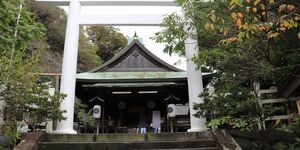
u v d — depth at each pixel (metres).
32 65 5.50
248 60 5.06
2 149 5.02
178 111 14.56
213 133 5.89
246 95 5.64
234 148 5.15
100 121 12.94
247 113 5.71
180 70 13.55
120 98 13.96
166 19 6.42
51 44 25.70
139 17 8.11
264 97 6.73
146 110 14.46
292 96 6.07
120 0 8.22
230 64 5.30
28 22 6.57
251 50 5.00
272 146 5.46
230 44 5.26
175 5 8.27
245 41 4.95
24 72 5.16
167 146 5.57
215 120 5.55
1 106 5.31
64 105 7.17
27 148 5.00
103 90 12.70
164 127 13.51
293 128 5.66
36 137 5.48
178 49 7.41
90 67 27.20
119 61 13.72
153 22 8.11
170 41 6.36
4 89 5.02
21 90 5.09
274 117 6.35
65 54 7.61
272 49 5.36
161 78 12.13
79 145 5.48
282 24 3.51
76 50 7.73
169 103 13.11
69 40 7.70
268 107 5.50
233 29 4.51
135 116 14.66
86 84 12.32
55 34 26.17
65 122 7.09
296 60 5.60
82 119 14.06
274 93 6.74
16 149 4.94
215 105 5.77
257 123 5.64
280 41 5.33
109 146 5.50
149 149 5.43
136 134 6.04
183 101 14.27
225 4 4.95
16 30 6.04
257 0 3.42
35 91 5.71
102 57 32.06
